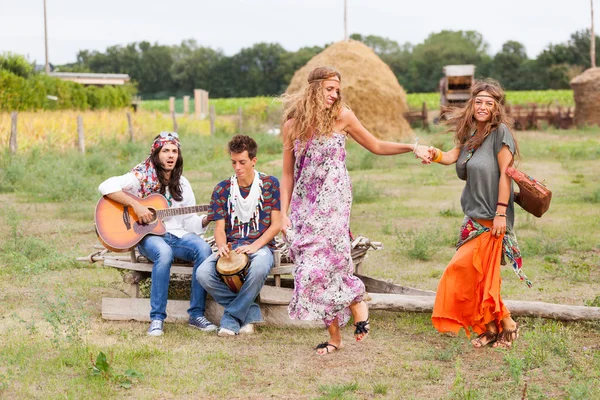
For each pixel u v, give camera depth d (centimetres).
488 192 495
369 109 2569
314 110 480
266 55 12444
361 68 2600
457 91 3756
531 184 488
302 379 454
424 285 704
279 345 521
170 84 13200
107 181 575
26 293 657
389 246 881
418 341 529
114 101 3597
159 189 592
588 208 1138
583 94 3466
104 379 445
